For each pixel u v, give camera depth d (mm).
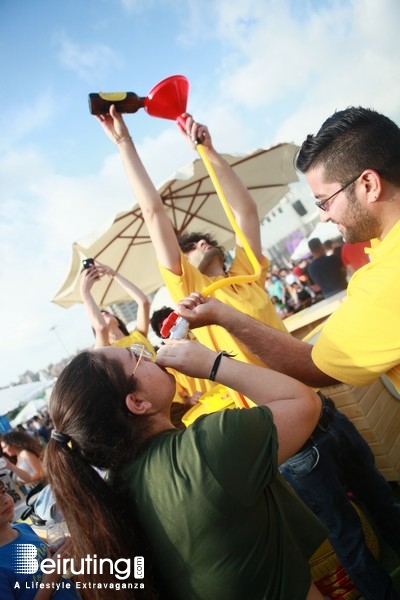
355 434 1647
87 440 859
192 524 762
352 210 999
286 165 3594
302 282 7316
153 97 1589
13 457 3820
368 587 1498
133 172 1574
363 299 942
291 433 855
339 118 1006
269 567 794
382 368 956
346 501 1540
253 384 923
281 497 945
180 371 965
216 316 1147
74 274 3367
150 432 900
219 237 3719
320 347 1038
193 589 777
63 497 843
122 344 2475
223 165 1817
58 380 930
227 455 774
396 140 950
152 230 1593
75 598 1377
